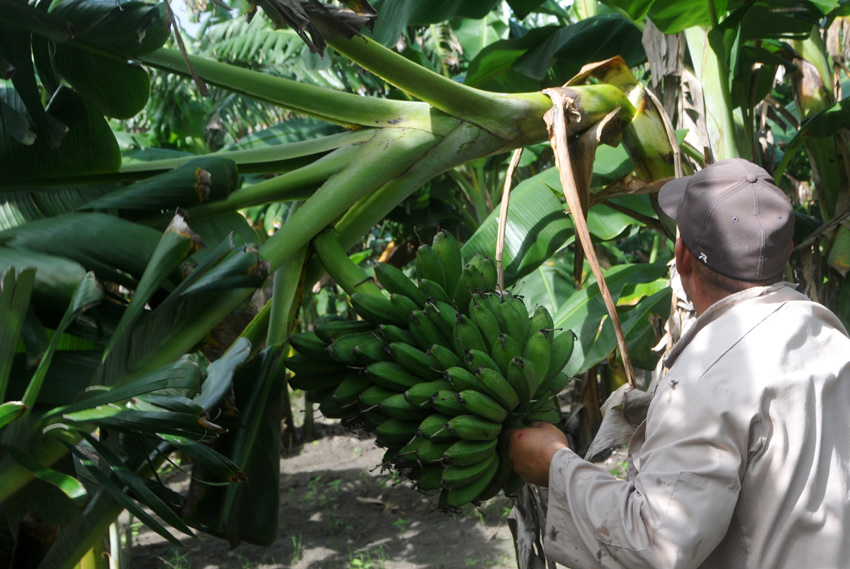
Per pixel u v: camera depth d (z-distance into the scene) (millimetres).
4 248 1638
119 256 1747
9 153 2014
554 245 2957
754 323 1481
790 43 3756
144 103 2248
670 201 1817
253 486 1962
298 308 2162
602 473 1540
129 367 1663
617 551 1427
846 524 1382
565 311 3291
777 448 1386
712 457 1380
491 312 1808
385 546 6086
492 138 2297
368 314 1869
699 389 1430
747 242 1522
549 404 1892
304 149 2295
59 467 1573
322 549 6152
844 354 1500
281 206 6938
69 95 2088
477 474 1691
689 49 3070
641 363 3508
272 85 2203
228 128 6855
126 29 1984
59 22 1818
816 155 3424
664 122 2529
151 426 1419
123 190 1986
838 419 1440
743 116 3287
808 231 3572
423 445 1700
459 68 6945
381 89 6738
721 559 1470
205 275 1652
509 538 5957
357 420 1963
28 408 1364
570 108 2336
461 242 7059
